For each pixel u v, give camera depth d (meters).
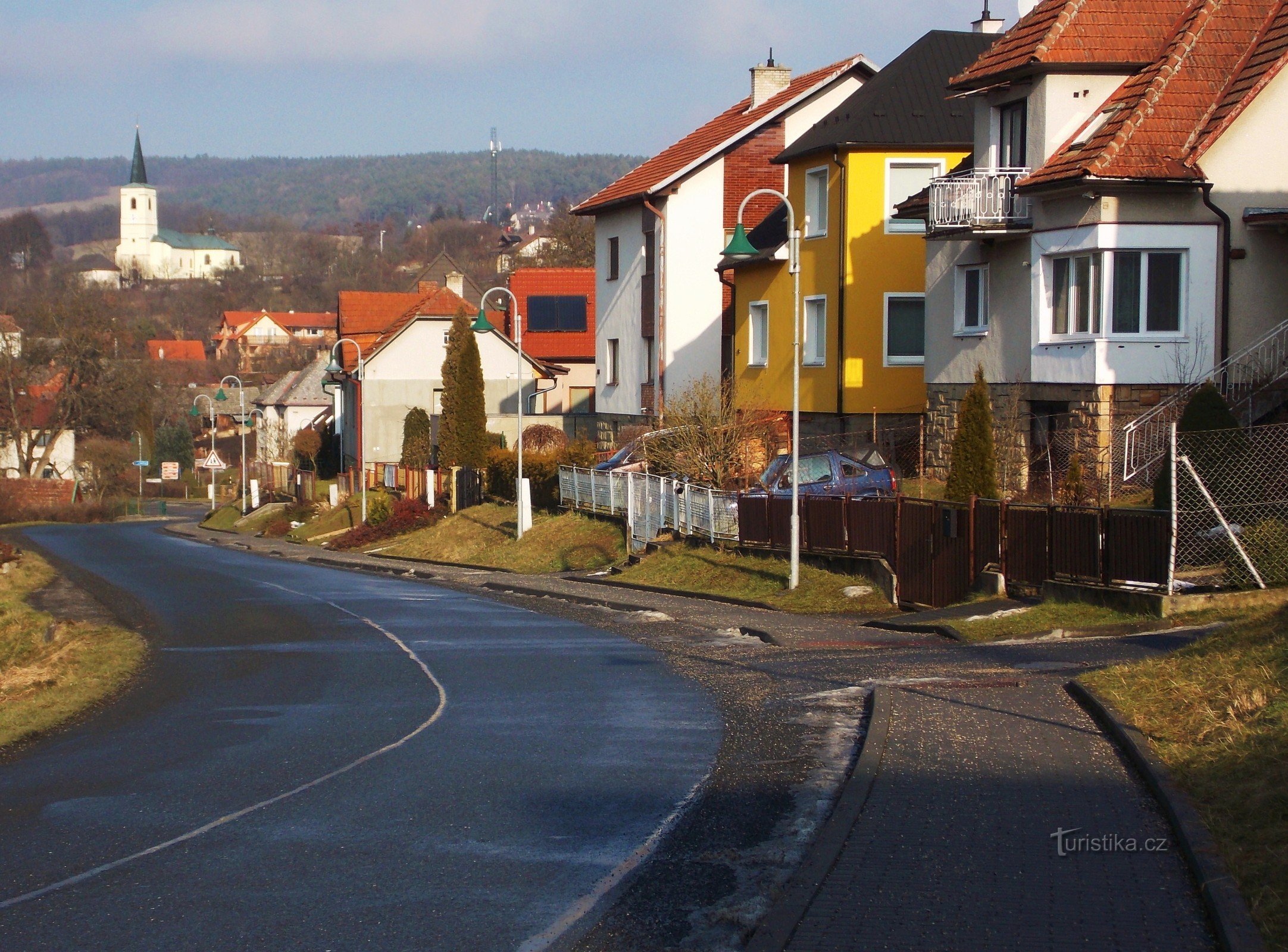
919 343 58.12
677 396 58.78
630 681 24.83
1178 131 41.62
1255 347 40.50
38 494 141.38
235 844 13.97
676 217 73.00
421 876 12.61
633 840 13.71
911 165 57.53
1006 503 30.98
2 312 153.25
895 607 34.34
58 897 12.20
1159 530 26.44
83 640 34.28
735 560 42.81
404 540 75.75
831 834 12.86
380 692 24.69
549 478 67.81
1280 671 16.39
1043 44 44.22
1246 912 9.91
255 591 49.66
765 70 79.06
